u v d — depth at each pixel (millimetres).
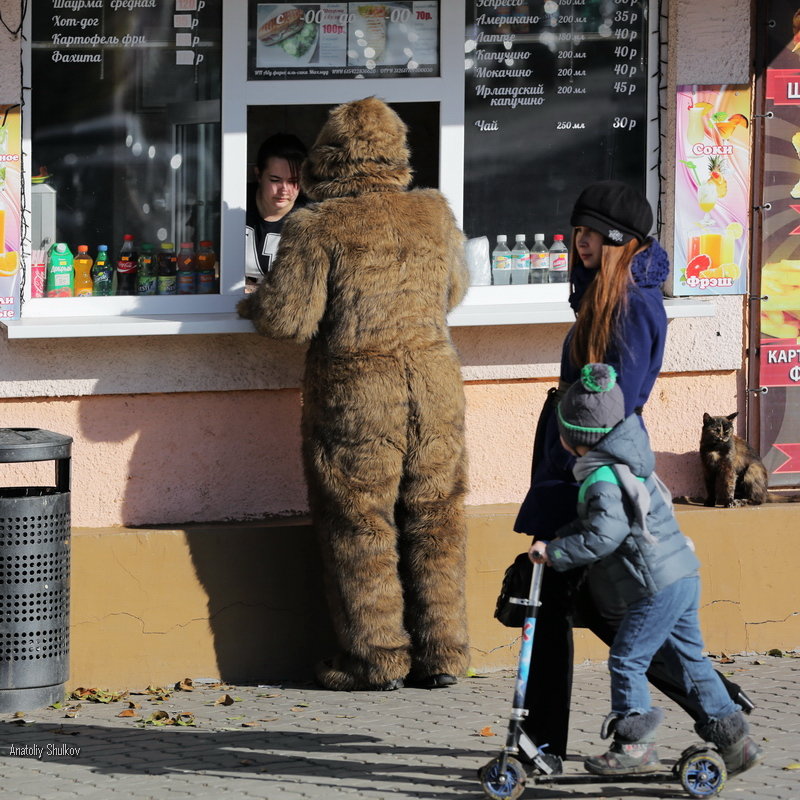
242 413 23891
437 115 24953
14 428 21672
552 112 24953
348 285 21062
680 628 16719
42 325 22547
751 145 25078
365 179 21469
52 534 21094
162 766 18422
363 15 24469
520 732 16422
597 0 24844
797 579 24672
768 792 17141
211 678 23016
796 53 25016
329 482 21453
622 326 16203
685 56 24422
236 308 22781
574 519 16609
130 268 24359
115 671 22641
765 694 21969
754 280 25344
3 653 21016
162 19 24125
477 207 24969
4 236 23016
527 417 24719
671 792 17094
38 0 23812
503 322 23594
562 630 16938
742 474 24891
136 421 23516
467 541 23188
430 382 21312
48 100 23938
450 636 22047
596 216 16406
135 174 24266
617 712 16516
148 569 22719
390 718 20688
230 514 23906
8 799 17109
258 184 24922
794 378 25609
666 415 25250
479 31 24703
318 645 23438
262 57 24344
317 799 16938
